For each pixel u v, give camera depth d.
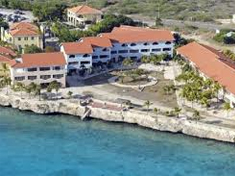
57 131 192.75
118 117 199.25
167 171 167.50
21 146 181.75
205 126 187.88
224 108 199.50
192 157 175.75
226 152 178.75
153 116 195.62
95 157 175.50
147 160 174.00
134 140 187.00
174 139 187.75
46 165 170.12
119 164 171.50
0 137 187.50
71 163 171.62
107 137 189.00
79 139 187.25
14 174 164.88
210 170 168.12
